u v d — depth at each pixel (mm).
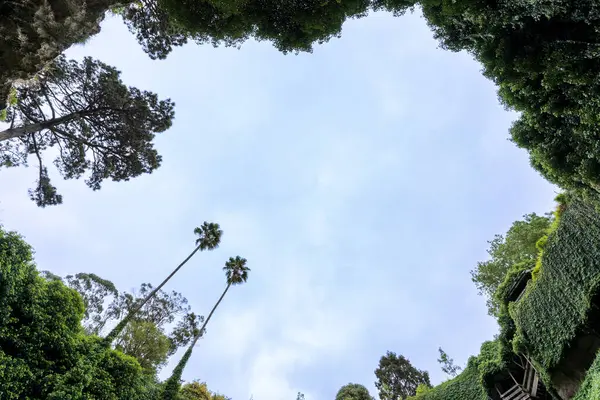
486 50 8023
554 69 6961
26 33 4934
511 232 23188
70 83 16625
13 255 11844
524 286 17031
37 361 12539
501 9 6727
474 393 20312
